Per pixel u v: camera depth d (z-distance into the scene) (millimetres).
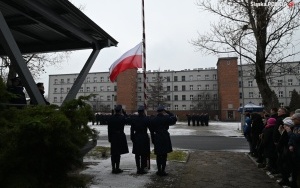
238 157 11461
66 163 3543
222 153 12633
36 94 5789
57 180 3512
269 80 16234
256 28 13078
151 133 8250
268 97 13047
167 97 81250
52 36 9289
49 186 3404
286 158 6688
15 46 5383
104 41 9203
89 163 9648
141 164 8180
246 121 11719
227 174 8242
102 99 83250
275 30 12906
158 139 7953
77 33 7949
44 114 3453
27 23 8086
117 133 8242
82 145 3670
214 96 78438
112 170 8211
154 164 9695
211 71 79375
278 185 7012
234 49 14078
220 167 9289
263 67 13156
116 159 8188
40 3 6305
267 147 8188
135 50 11109
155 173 8234
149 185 6844
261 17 12938
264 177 7871
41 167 3391
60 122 3160
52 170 3516
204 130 29844
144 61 10898
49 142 3166
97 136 4094
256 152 10641
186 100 80000
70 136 3455
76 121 3652
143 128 8203
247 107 25891
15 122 3381
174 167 9219
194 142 17969
